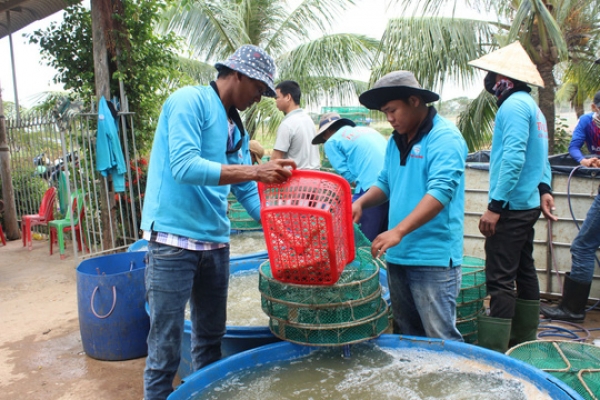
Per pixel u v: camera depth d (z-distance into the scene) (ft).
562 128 27.53
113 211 20.52
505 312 9.80
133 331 11.81
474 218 15.25
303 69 30.86
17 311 15.61
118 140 19.71
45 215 23.70
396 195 8.48
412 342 8.23
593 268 12.78
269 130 28.76
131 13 20.63
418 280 8.23
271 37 33.40
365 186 13.46
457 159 7.64
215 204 7.82
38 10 26.86
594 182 13.52
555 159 15.38
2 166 26.32
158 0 21.20
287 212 6.88
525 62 9.98
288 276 7.45
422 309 8.32
